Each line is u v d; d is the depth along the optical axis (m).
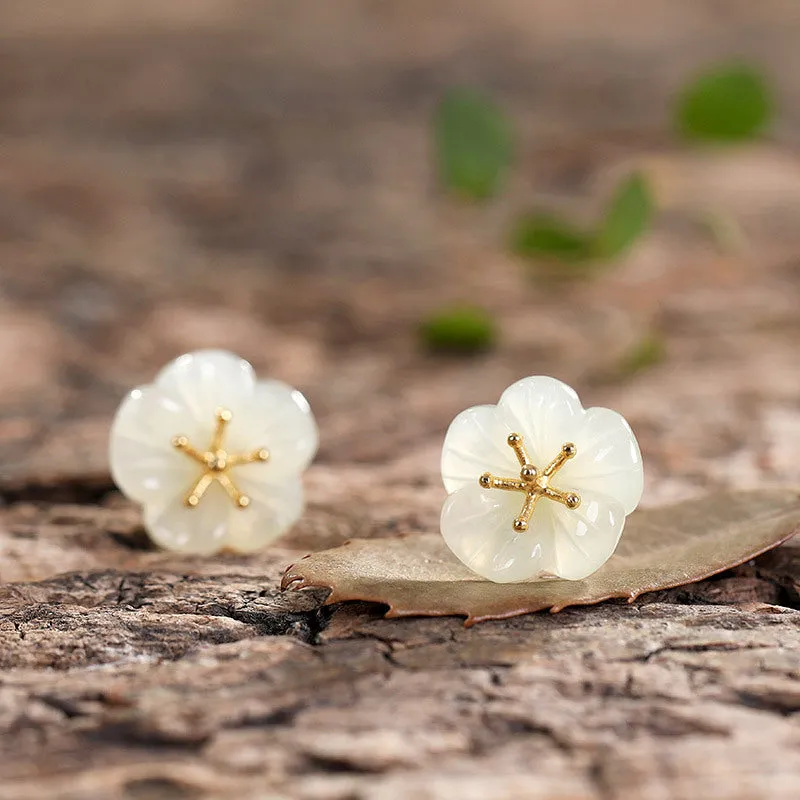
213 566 0.20
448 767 0.18
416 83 0.47
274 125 0.42
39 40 0.54
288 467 0.20
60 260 0.29
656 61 0.49
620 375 0.24
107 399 0.23
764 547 0.19
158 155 0.38
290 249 0.31
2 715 0.18
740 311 0.25
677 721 0.18
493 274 0.29
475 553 0.19
